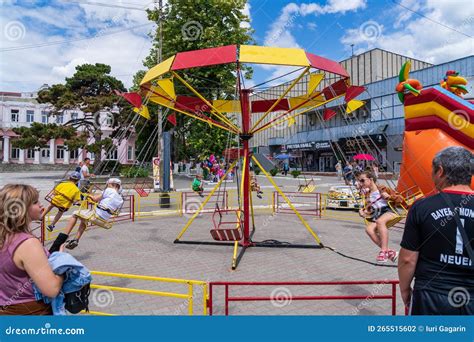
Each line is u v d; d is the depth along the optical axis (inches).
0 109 1909.4
